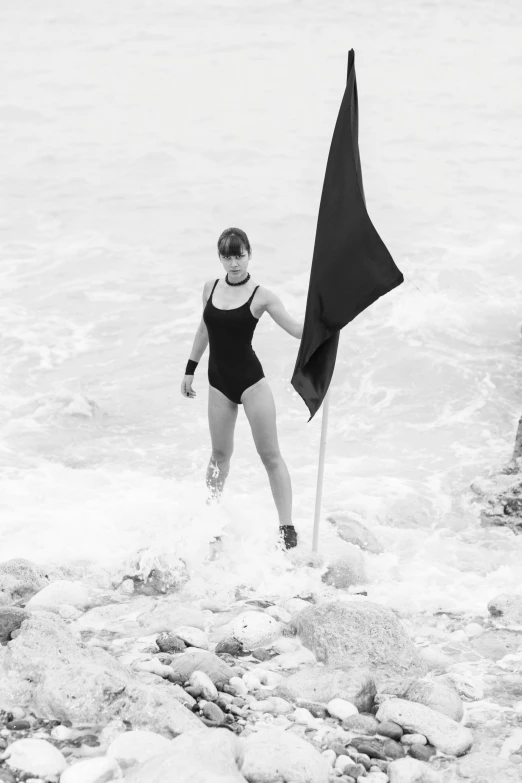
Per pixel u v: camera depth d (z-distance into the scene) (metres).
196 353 6.09
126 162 16.62
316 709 3.62
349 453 7.95
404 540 6.27
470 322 10.52
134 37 25.05
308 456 7.85
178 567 5.26
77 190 15.30
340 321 5.20
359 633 4.16
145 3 27.92
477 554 6.00
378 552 6.02
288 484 5.77
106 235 13.51
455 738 3.35
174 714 3.33
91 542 5.82
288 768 2.96
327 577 5.36
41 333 10.51
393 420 8.59
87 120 19.03
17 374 9.53
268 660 4.18
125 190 15.34
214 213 14.32
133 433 8.29
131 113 19.47
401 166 16.33
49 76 22.08
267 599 5.01
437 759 3.28
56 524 6.18
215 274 12.20
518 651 4.34
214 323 5.58
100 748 3.19
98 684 3.42
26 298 11.45
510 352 9.81
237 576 5.27
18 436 8.15
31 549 5.71
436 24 25.88
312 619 4.32
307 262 12.50
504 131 18.14
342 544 5.75
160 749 3.07
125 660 4.01
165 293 11.62
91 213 14.37
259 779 2.95
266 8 27.17
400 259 12.32
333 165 5.17
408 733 3.44
